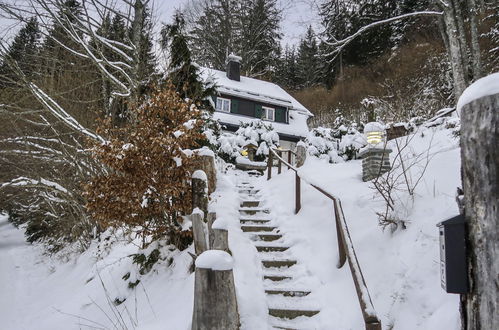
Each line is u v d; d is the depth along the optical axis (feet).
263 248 19.60
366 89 84.23
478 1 63.82
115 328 17.16
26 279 36.11
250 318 13.96
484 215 6.69
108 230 34.78
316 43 120.78
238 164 43.73
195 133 20.90
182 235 20.24
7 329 23.20
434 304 12.12
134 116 27.50
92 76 43.24
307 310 14.78
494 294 6.40
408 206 16.67
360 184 22.25
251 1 102.22
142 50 33.63
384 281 14.40
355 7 44.93
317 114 93.15
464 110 7.36
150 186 20.43
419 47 75.20
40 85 37.32
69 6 31.12
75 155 37.22
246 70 99.35
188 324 13.66
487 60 54.44
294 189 26.03
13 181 34.81
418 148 26.63
